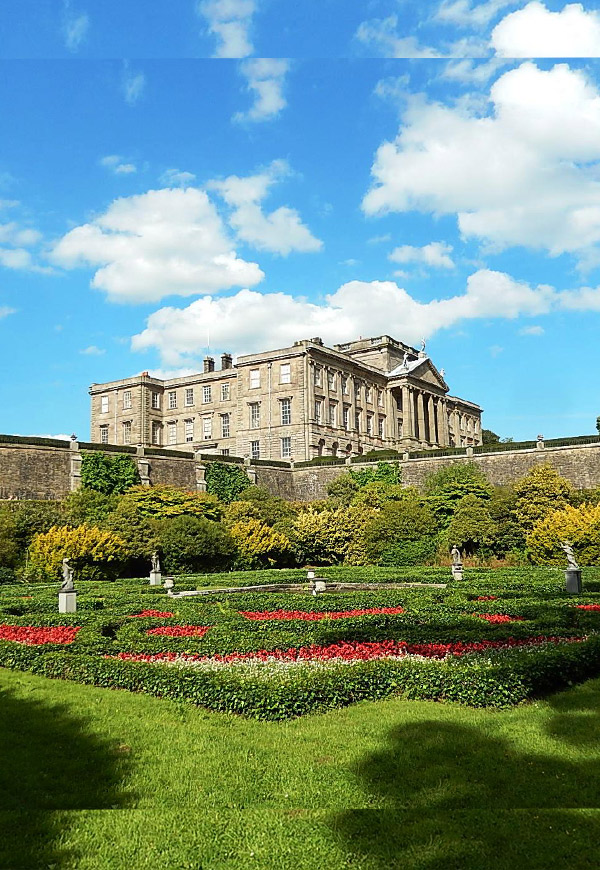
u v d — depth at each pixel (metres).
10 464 54.81
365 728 10.50
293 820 7.57
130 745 10.16
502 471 65.12
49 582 40.50
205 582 37.97
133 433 90.19
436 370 104.94
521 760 9.04
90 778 8.95
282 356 82.88
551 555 45.50
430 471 69.19
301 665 14.00
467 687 11.90
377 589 32.59
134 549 45.16
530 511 50.78
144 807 8.05
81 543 41.91
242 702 11.60
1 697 12.95
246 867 6.70
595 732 10.03
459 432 114.12
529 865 6.54
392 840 7.08
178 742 10.21
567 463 61.94
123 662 14.23
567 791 8.07
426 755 9.25
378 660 13.82
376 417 95.12
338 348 106.44
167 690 12.89
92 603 26.20
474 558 50.66
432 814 7.59
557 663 12.81
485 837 7.04
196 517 52.22
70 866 6.73
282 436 81.88
